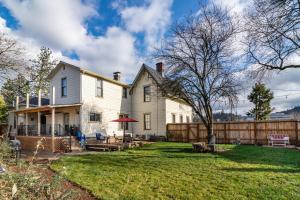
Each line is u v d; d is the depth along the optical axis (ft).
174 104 89.20
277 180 22.81
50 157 39.75
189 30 50.70
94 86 68.69
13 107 98.68
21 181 12.55
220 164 31.42
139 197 18.72
